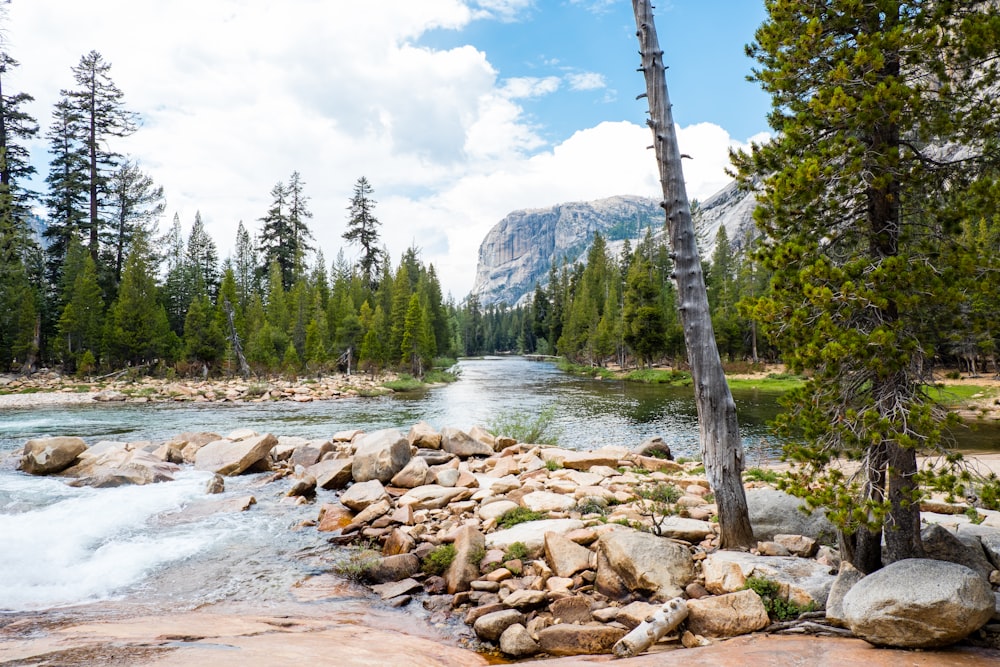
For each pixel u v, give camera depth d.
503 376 64.50
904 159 5.53
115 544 8.88
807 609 5.61
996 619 4.94
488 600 6.58
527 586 6.77
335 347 58.72
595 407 32.41
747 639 5.18
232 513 10.65
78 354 46.50
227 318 56.44
